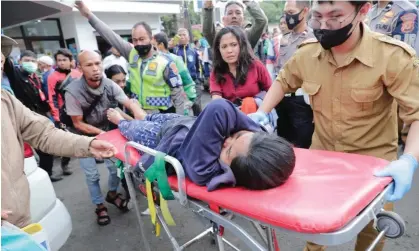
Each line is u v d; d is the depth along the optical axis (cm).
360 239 146
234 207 97
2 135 111
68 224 166
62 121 244
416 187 255
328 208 83
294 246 201
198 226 232
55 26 946
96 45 977
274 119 204
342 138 132
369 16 292
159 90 263
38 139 136
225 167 112
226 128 117
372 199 90
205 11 267
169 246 212
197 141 116
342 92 123
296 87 150
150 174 126
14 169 114
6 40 136
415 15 251
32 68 352
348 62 116
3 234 82
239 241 210
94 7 900
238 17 271
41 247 89
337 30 108
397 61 108
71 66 404
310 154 126
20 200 114
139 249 214
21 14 262
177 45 593
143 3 1044
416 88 108
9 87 291
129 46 293
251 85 218
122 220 252
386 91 119
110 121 236
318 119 141
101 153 142
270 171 99
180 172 114
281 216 84
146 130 179
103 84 237
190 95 308
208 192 108
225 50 208
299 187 99
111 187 257
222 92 227
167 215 128
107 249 217
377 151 128
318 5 109
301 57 138
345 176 102
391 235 108
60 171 383
